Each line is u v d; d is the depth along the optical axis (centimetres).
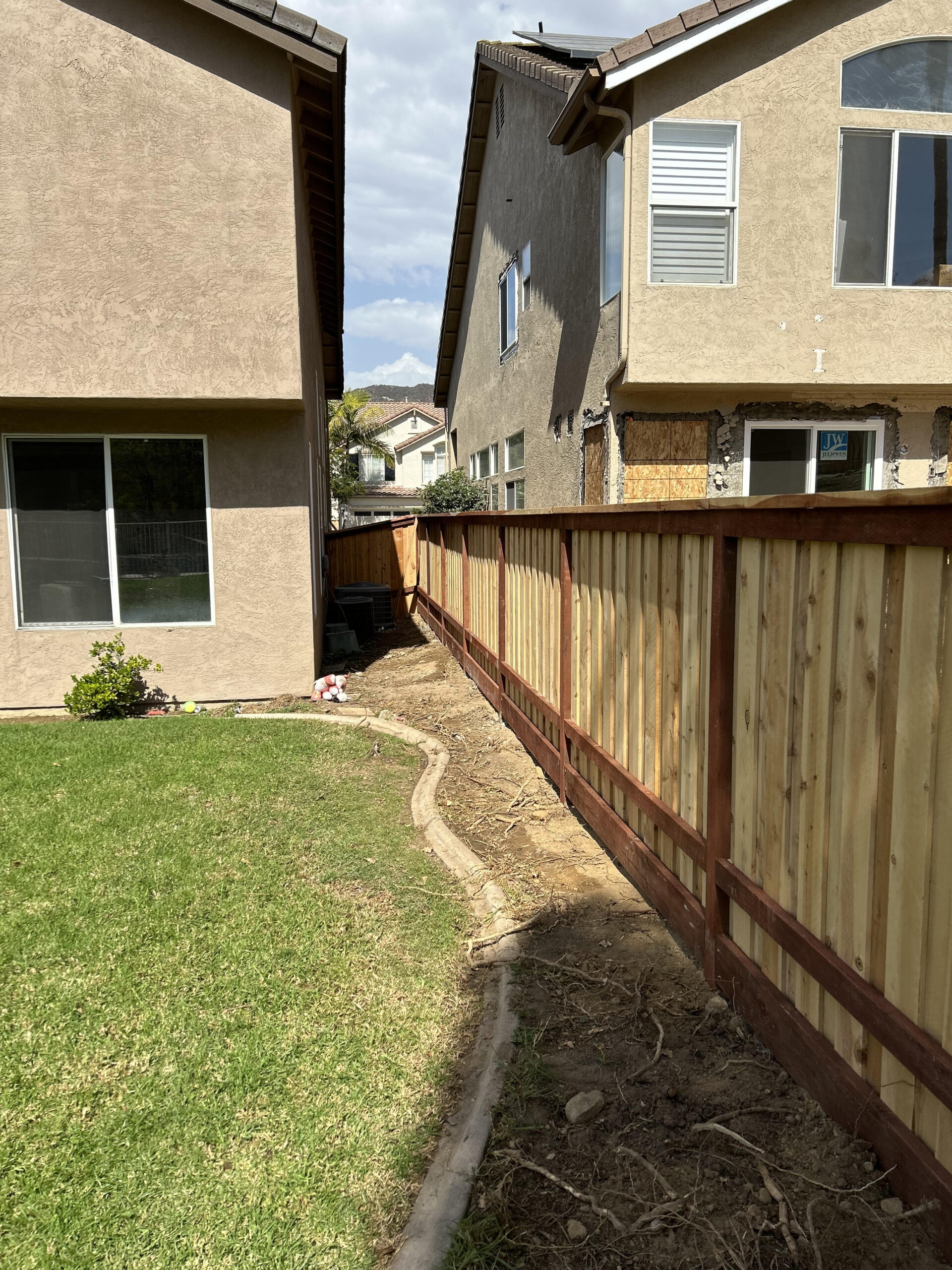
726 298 939
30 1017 323
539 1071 288
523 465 1548
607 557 460
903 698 210
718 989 329
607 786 478
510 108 1550
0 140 769
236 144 798
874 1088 233
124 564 886
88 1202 238
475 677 930
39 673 876
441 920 410
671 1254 217
